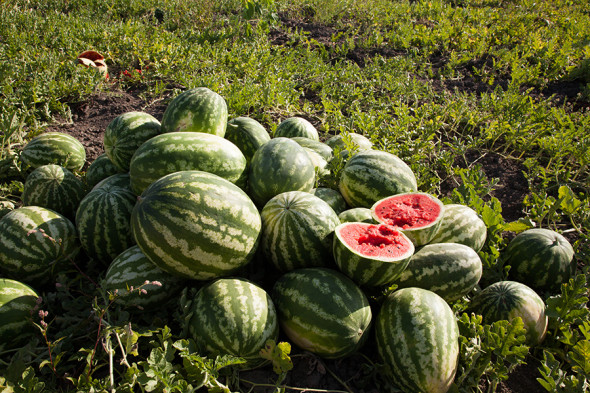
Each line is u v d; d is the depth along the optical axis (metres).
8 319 1.13
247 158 1.72
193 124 1.59
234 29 3.76
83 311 1.21
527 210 1.92
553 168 2.16
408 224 1.29
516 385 1.19
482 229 1.41
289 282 1.18
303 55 3.44
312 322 1.10
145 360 1.12
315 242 1.24
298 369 1.15
